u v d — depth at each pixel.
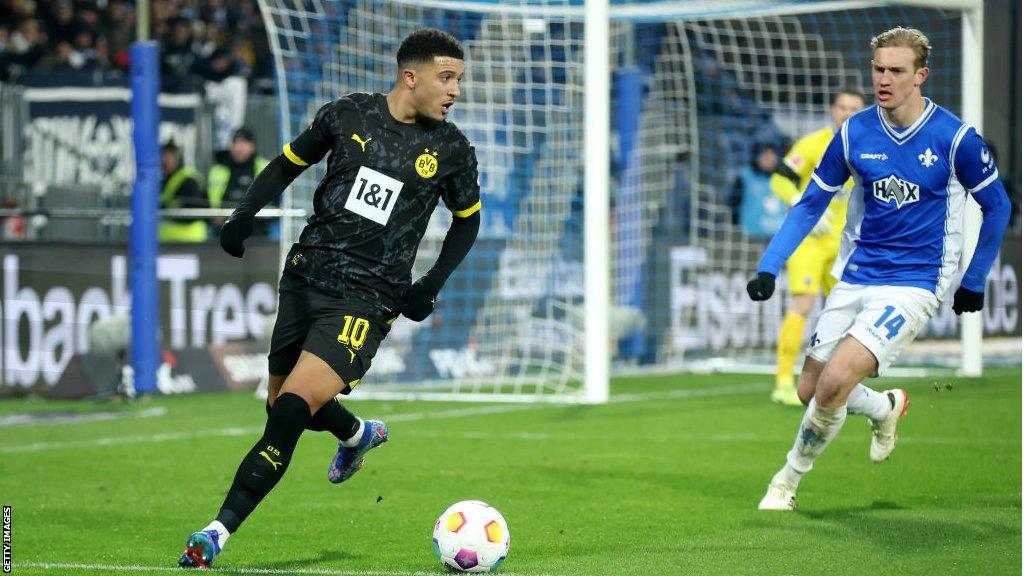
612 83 52.03
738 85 54.56
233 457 28.45
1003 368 47.91
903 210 19.39
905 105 18.95
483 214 46.12
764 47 55.69
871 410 21.02
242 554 17.72
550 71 44.22
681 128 53.62
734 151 53.38
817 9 42.38
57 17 59.09
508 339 46.75
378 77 43.22
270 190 16.94
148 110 38.81
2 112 46.38
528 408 38.19
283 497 22.97
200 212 41.50
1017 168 58.19
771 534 18.77
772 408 37.12
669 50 56.41
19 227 46.41
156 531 19.83
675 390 43.38
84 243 41.88
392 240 16.59
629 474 25.31
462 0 40.97
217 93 51.66
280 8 40.62
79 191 46.62
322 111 16.89
